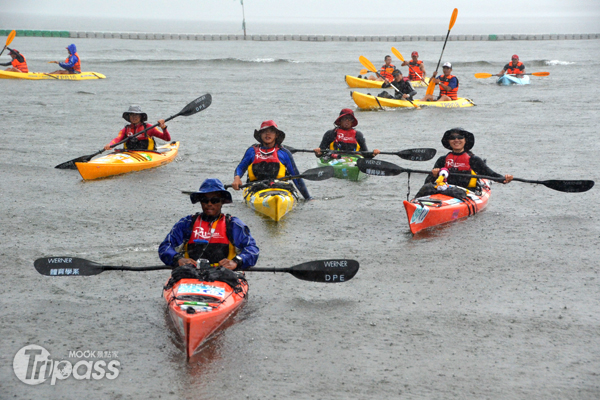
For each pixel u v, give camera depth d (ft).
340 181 38.93
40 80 87.10
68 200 33.91
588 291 22.71
